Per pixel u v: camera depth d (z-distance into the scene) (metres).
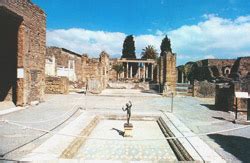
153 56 73.62
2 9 15.33
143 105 21.59
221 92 20.73
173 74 31.41
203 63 52.19
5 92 19.02
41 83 21.19
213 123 14.40
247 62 43.22
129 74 70.94
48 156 8.09
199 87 30.97
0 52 18.78
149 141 11.88
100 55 38.28
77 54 46.78
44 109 17.50
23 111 16.52
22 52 18.17
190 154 8.78
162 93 31.48
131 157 9.80
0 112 15.84
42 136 10.59
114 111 17.66
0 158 7.76
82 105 19.84
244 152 9.13
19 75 18.20
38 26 20.64
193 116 16.61
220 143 10.29
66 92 28.83
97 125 15.08
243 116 16.83
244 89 18.34
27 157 7.93
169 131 12.62
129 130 12.45
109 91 35.22
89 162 7.72
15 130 11.47
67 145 9.45
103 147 10.93
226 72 48.12
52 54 36.91
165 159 9.63
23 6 17.95
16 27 18.08
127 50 71.94
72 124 13.19
